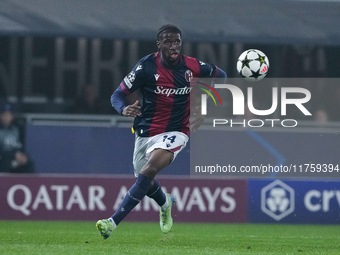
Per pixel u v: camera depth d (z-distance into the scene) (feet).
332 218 140.46
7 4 158.40
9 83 169.17
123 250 76.43
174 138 85.61
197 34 159.94
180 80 86.07
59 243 86.53
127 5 161.68
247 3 163.94
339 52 167.73
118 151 145.07
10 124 147.33
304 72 166.81
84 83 169.58
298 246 90.27
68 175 140.46
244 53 93.97
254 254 76.74
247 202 140.36
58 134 144.77
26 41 169.07
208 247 84.58
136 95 162.09
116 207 139.23
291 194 140.67
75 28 158.30
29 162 144.66
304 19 163.63
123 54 169.37
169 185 139.03
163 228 93.04
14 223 129.90
